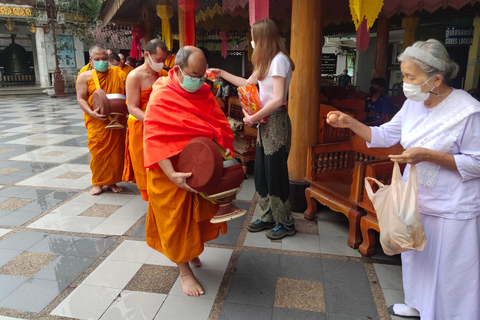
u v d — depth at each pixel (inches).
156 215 94.2
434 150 73.2
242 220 145.4
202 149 81.4
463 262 76.5
